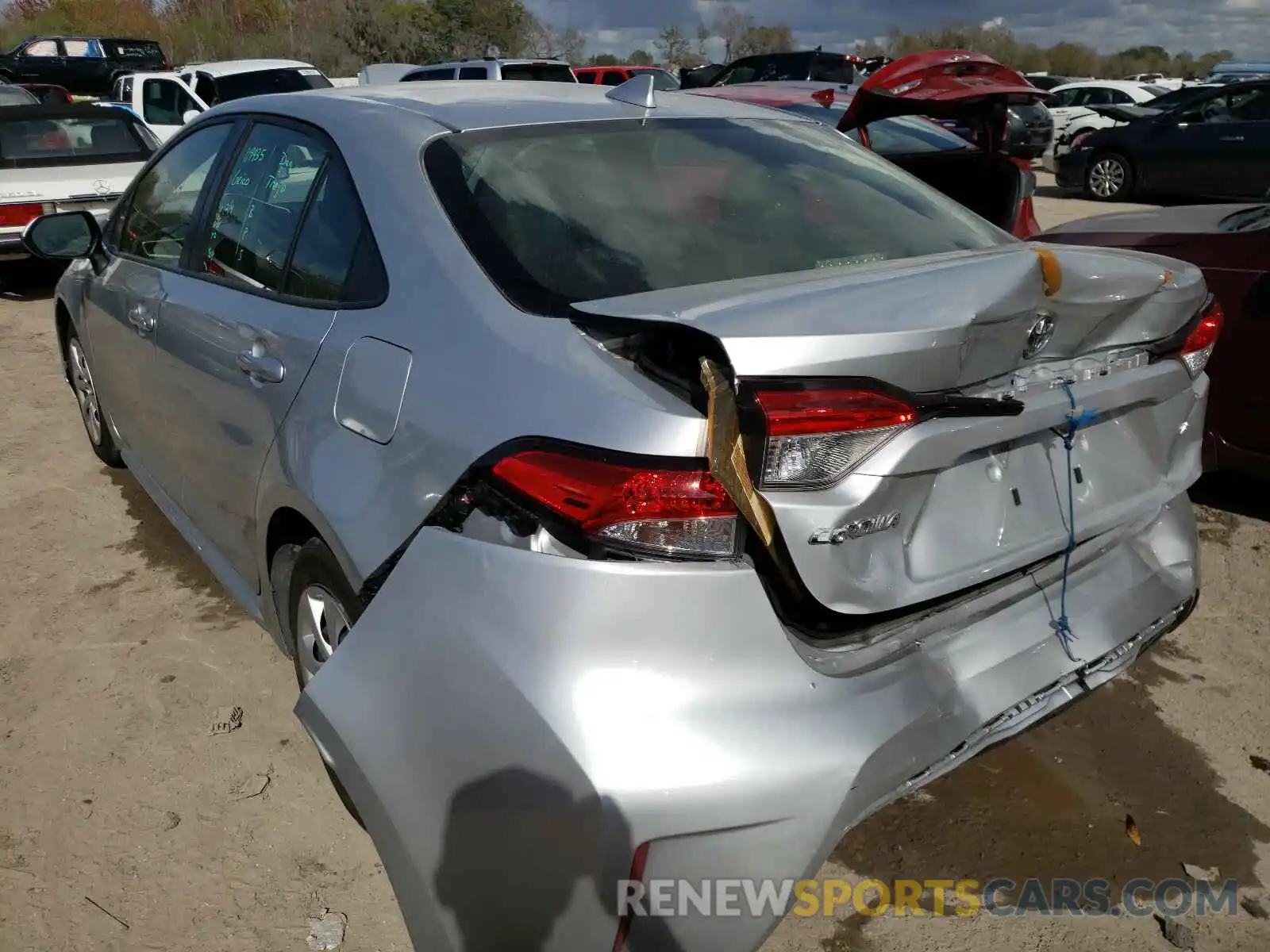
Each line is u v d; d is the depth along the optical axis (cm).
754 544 167
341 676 190
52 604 346
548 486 166
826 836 167
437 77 1495
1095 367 210
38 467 466
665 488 160
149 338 318
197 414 287
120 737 278
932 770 184
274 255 262
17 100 1379
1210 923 223
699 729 160
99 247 381
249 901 226
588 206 225
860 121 501
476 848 168
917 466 171
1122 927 223
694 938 162
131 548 386
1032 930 222
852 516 168
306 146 264
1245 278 383
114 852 239
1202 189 1249
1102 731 285
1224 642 328
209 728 282
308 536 247
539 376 177
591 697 160
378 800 181
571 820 158
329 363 223
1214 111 1239
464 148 232
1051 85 2647
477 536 176
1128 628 227
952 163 585
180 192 330
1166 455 240
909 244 246
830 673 175
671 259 216
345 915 223
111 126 856
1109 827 250
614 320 174
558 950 164
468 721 168
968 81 474
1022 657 206
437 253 209
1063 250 233
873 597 177
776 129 287
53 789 258
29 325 745
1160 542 248
